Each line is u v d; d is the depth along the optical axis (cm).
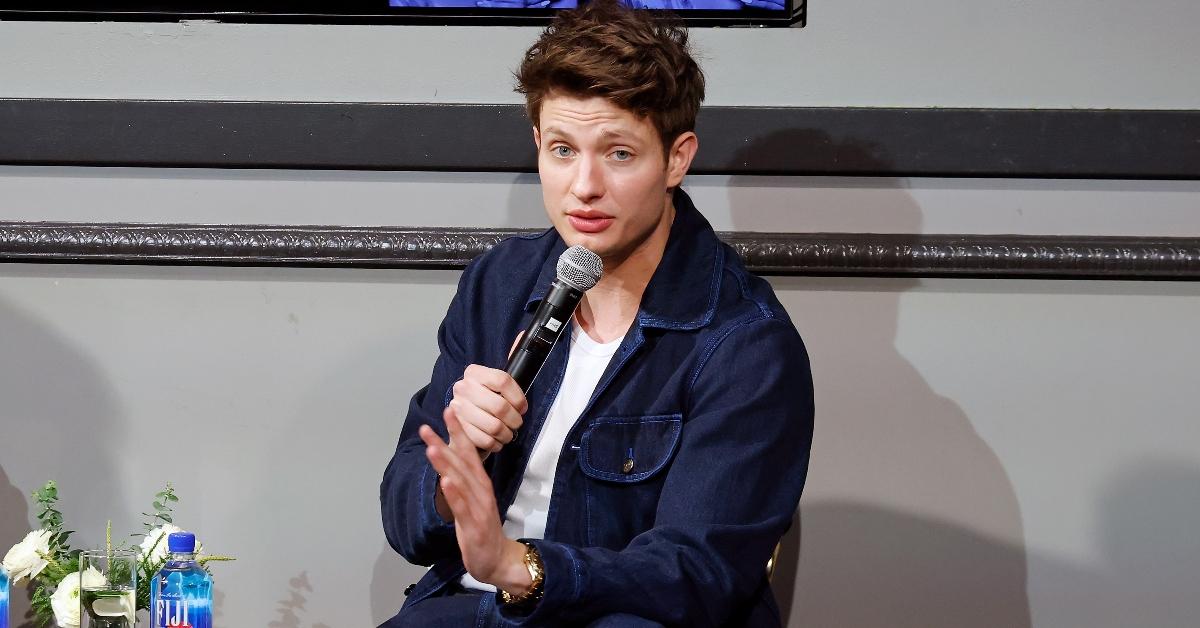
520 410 529
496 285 655
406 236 798
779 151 791
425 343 810
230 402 811
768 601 598
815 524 805
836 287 805
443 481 497
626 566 517
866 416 806
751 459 559
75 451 810
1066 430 807
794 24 798
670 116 569
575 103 557
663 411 587
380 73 804
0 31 804
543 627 516
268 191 810
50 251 797
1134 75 800
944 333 805
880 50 799
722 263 626
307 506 811
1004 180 803
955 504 806
